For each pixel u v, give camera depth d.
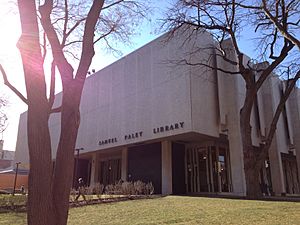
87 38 5.00
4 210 11.64
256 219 8.19
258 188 14.91
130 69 25.66
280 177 24.92
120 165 29.23
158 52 22.89
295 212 9.30
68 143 4.36
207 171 22.30
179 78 20.70
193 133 19.64
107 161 31.20
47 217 3.76
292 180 30.81
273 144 25.84
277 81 28.39
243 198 15.10
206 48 19.75
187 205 12.07
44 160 3.88
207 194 20.56
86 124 30.41
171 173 22.20
